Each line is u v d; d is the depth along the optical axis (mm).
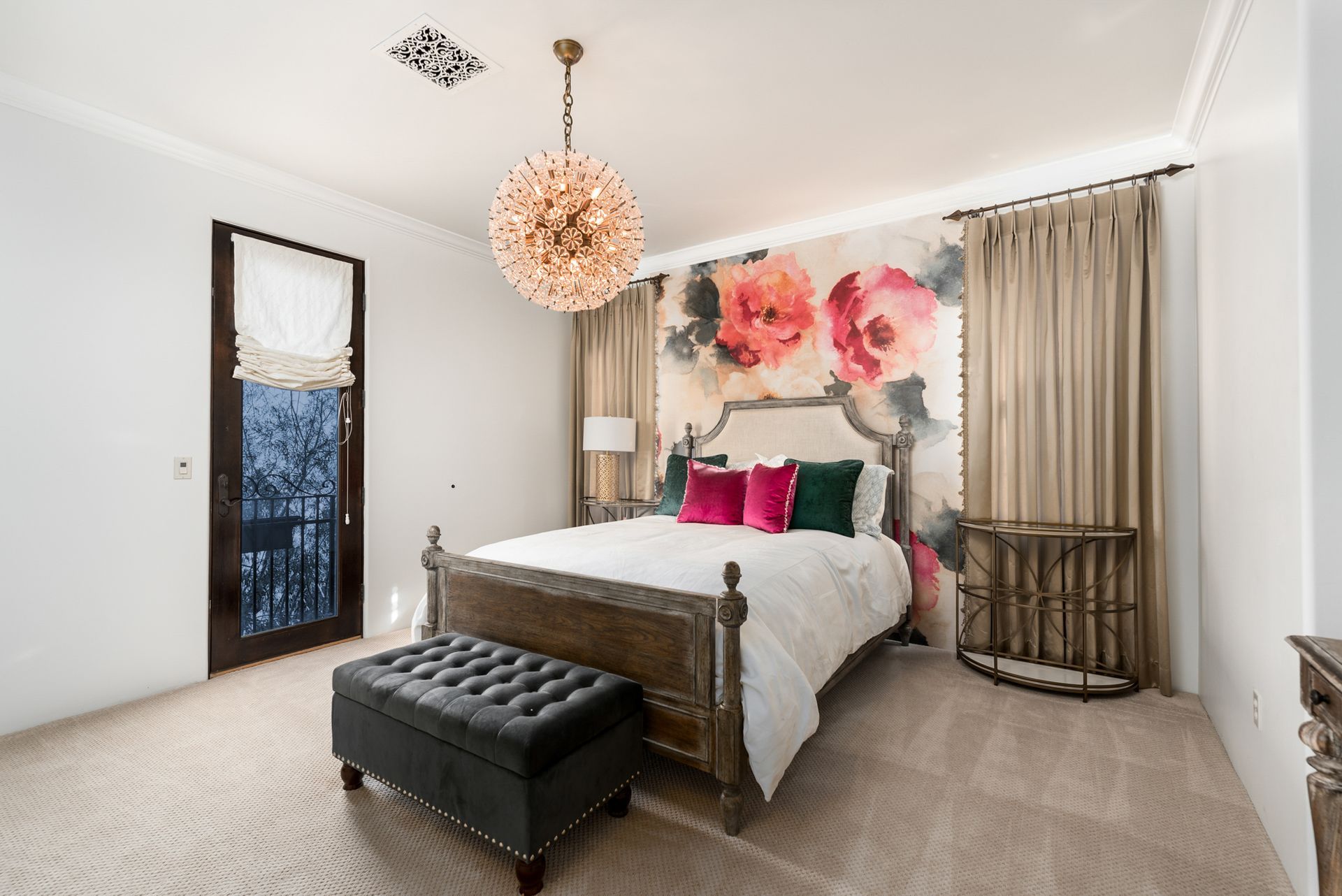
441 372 4152
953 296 3570
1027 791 2033
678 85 2514
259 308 3213
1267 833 1784
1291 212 1567
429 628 2691
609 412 4930
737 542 2795
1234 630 2162
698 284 4559
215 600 3047
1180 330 2938
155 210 2832
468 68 2385
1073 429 3139
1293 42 1555
